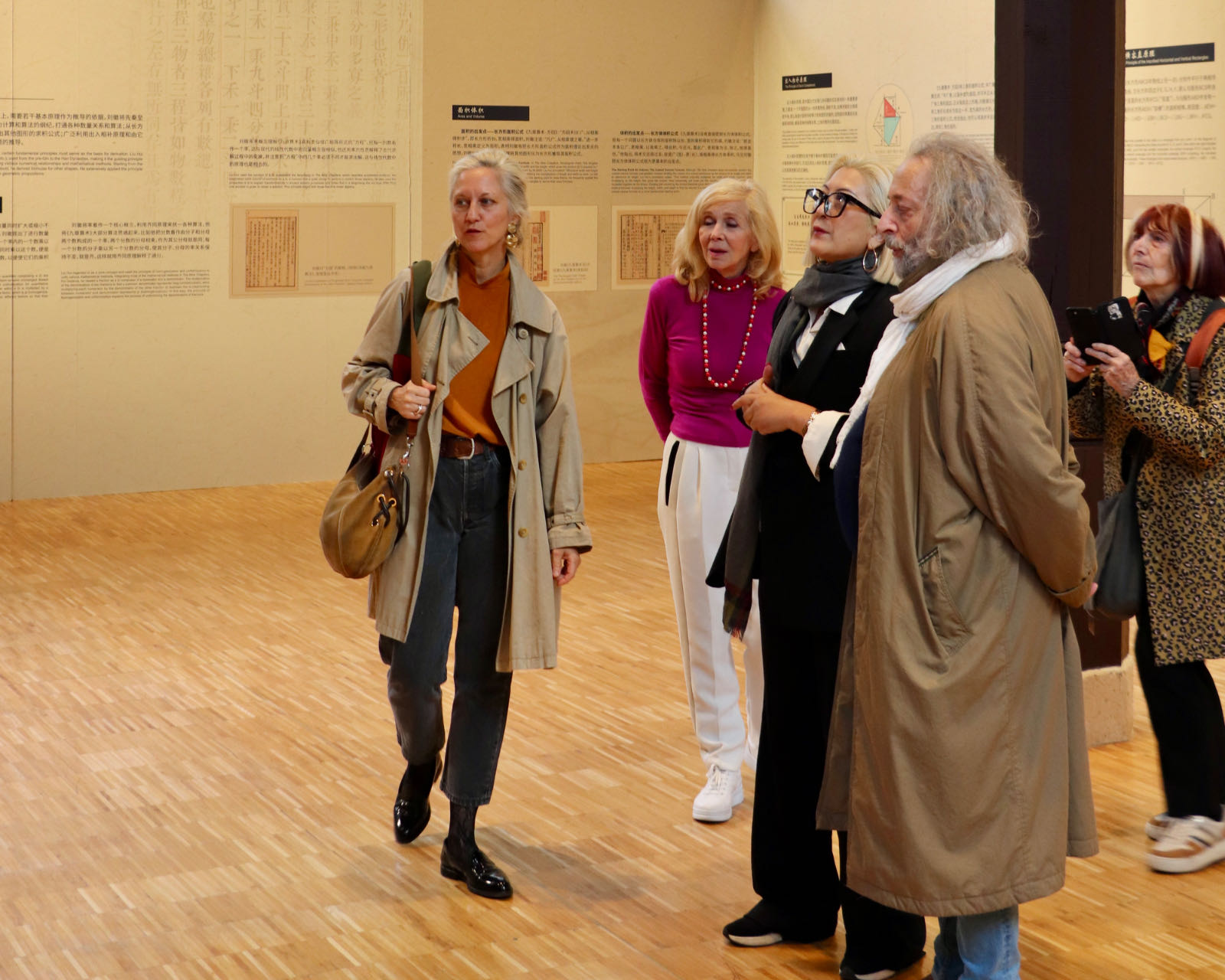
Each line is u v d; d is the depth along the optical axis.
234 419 10.09
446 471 3.73
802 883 3.46
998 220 2.78
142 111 9.59
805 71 10.70
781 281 4.24
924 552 2.75
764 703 3.41
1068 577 2.72
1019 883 2.73
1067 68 4.82
